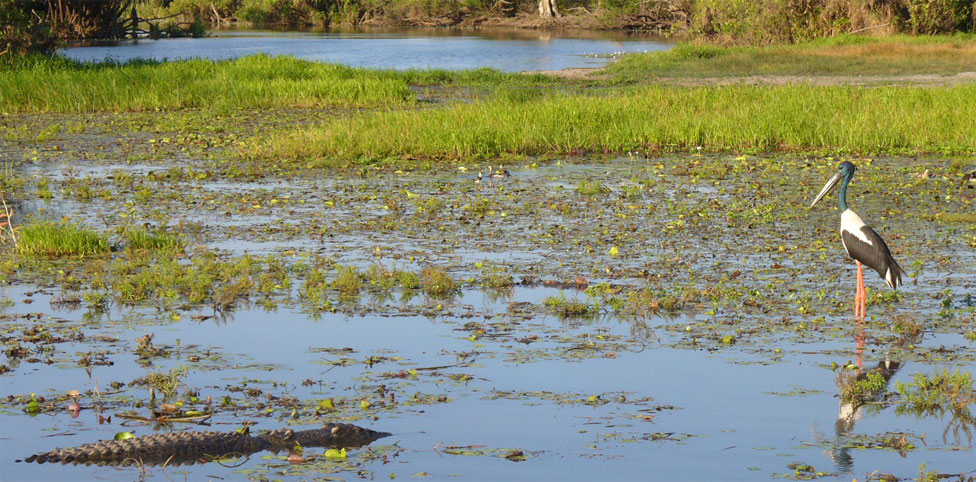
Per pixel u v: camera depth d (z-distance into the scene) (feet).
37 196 60.70
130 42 248.73
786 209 54.90
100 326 34.63
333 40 261.85
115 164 73.41
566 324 34.68
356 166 72.33
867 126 79.15
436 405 27.27
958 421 26.45
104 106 109.19
